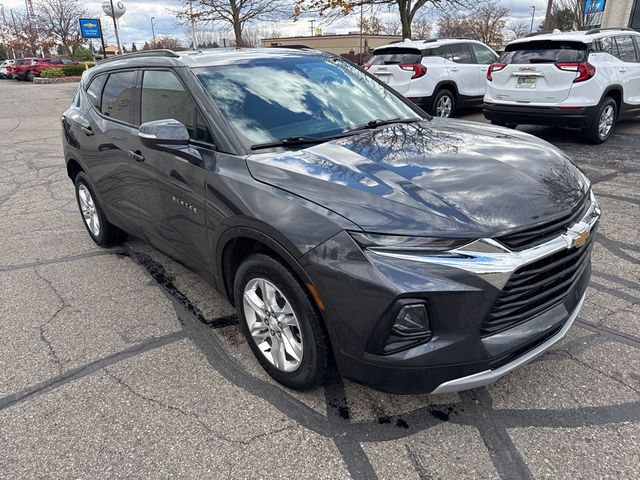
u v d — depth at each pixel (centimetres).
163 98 345
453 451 230
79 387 287
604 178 631
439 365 213
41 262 466
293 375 264
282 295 253
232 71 339
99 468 230
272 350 276
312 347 244
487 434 239
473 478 216
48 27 5606
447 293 207
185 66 334
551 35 808
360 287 213
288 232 234
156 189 345
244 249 292
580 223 245
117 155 391
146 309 372
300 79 356
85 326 352
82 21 2809
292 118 320
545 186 249
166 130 290
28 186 754
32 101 2120
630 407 252
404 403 262
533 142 310
